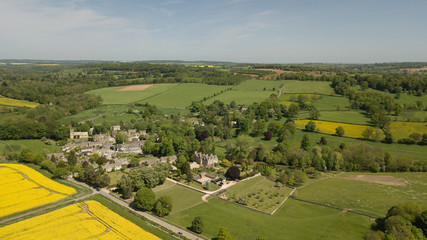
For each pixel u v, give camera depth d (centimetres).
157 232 8381
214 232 8800
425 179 13538
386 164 15038
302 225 9388
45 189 11162
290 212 10444
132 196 11275
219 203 11044
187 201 11144
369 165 14888
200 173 14312
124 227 8481
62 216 8994
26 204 9731
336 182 13362
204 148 17238
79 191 11181
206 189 12356
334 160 15238
